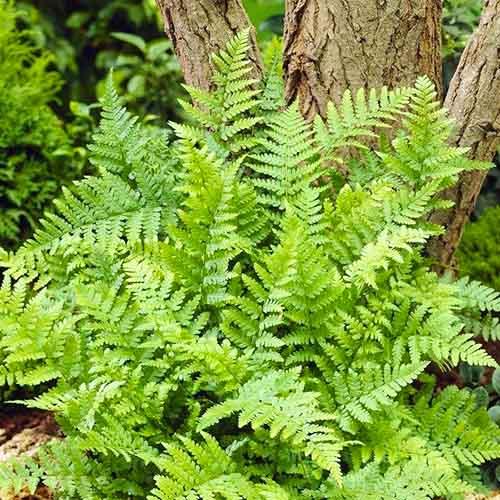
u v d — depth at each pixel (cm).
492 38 185
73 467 172
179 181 189
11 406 206
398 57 193
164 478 161
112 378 174
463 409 184
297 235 175
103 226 185
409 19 191
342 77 193
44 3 356
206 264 180
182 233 178
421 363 173
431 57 196
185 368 175
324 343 178
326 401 175
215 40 193
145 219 186
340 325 178
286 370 180
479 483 179
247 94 189
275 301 177
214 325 183
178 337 172
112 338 176
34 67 237
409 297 181
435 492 166
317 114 196
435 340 175
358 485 169
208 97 190
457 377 202
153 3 327
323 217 185
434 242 195
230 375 171
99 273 184
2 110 219
